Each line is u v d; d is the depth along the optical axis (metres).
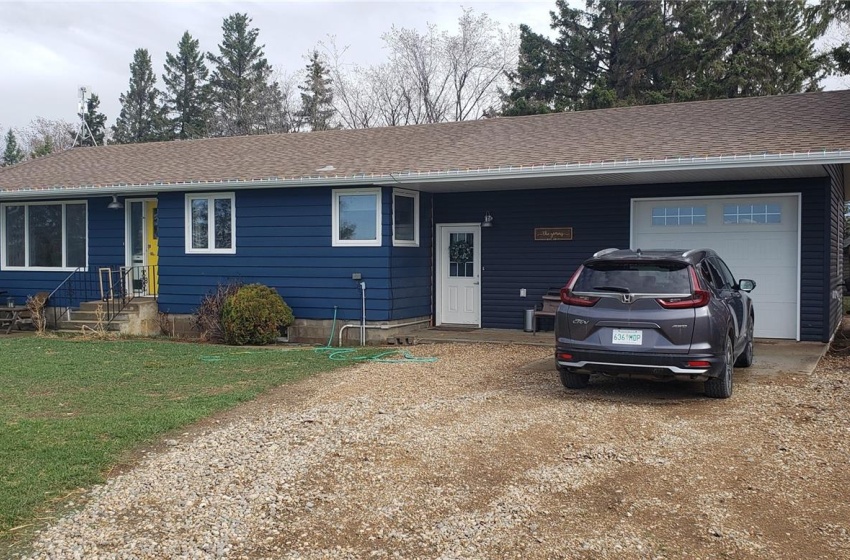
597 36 33.03
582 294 8.19
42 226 17.89
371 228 14.16
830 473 5.53
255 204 15.07
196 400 8.39
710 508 4.95
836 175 13.45
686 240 13.31
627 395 8.40
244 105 45.97
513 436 6.61
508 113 33.44
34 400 8.50
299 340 14.73
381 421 7.24
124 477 5.73
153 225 17.05
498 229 14.92
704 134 12.73
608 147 12.82
